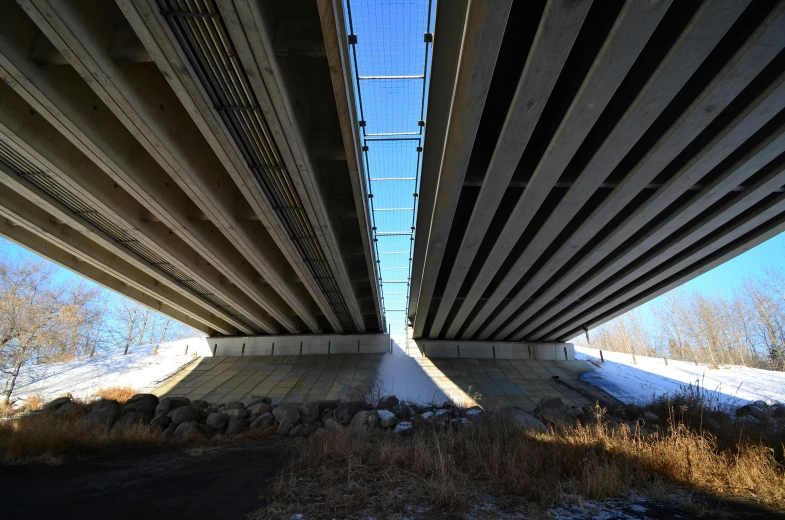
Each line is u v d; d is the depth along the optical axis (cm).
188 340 3384
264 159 1003
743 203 1285
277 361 3112
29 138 885
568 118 878
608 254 1708
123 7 598
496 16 656
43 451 1055
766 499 573
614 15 737
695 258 1777
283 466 880
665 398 1675
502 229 1486
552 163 1031
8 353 2417
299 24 741
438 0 768
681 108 921
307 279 1884
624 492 619
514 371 3077
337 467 798
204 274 1888
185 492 693
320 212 1281
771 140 980
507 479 664
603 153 999
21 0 578
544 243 1541
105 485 750
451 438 948
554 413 1577
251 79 747
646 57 838
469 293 2167
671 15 766
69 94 813
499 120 1037
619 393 2609
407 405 1830
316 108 1008
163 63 704
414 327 3094
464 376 2906
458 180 1108
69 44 658
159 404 1770
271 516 543
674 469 695
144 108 826
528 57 742
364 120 1032
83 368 2947
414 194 1383
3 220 1502
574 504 568
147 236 1411
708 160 1041
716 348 5388
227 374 2859
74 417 1593
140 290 2408
